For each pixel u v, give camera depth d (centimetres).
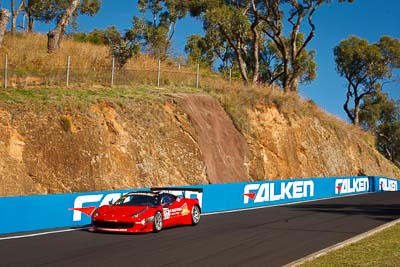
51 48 3366
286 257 1076
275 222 1745
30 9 4906
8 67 2992
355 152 4384
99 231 1484
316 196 2966
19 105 2136
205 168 2648
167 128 2595
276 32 4284
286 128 3544
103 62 3491
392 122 7669
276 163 3272
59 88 2522
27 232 1455
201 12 4128
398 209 2230
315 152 3722
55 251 1131
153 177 2339
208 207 2169
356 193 3444
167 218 1526
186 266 976
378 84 6850
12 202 1457
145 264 990
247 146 3075
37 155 2000
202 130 2781
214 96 3175
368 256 1030
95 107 2366
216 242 1281
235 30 4100
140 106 2594
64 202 1614
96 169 2125
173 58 4322
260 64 6084
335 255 1044
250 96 3459
